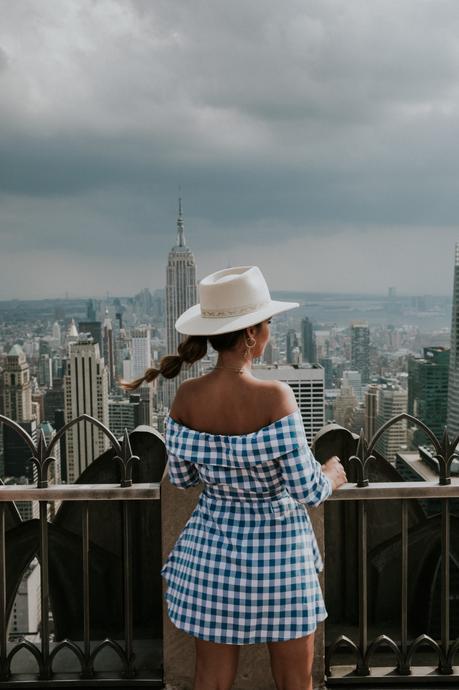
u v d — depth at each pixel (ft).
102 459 9.36
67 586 9.68
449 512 8.25
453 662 8.76
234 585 5.87
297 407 6.02
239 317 6.09
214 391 6.12
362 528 8.29
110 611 9.72
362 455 8.02
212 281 6.47
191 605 6.05
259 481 5.91
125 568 8.25
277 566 5.90
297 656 6.06
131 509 9.60
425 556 9.61
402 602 8.34
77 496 7.97
